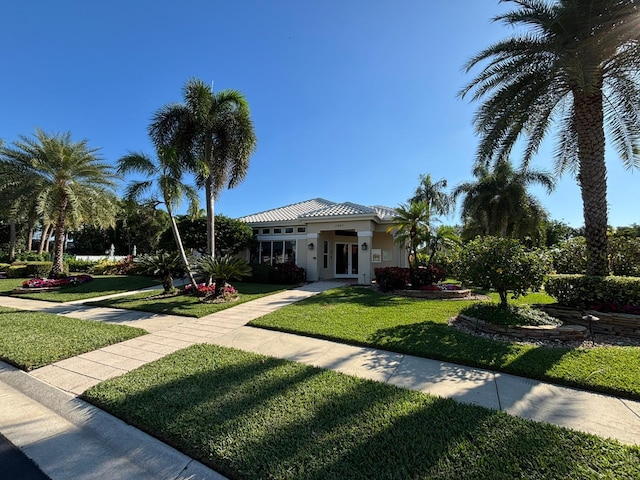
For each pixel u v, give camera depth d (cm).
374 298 1148
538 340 620
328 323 744
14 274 1967
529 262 696
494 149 940
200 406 353
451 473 242
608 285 714
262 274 1723
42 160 1617
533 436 290
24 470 267
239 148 1409
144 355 559
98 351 582
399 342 591
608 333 682
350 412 337
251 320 813
